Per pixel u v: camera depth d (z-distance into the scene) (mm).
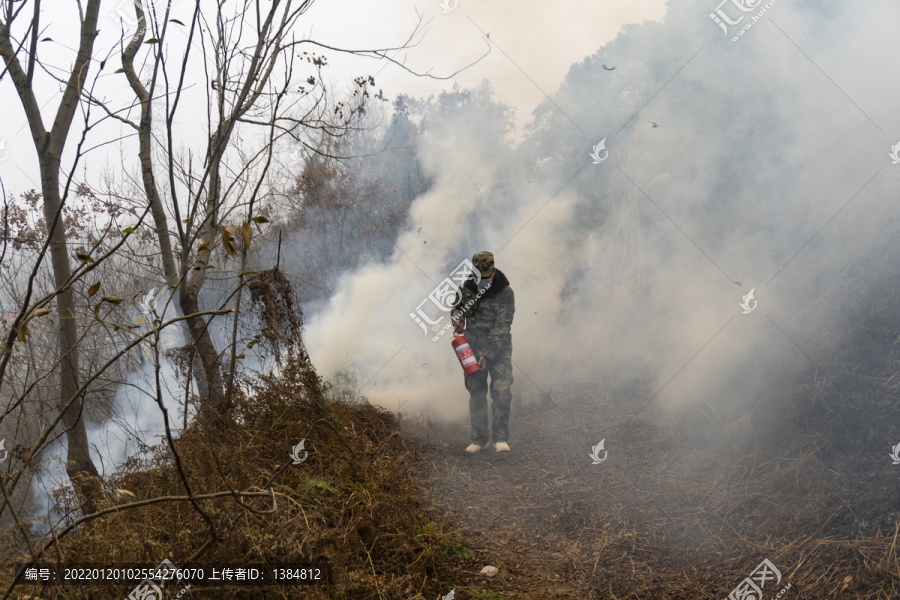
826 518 3336
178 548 2549
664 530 3693
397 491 3691
